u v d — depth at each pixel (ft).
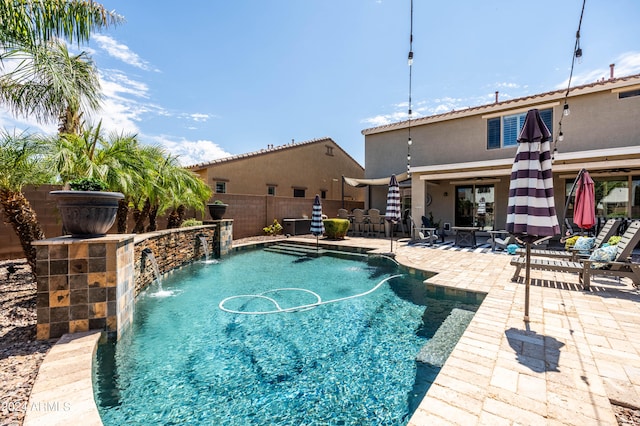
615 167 34.50
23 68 16.84
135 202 29.40
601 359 11.06
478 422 7.93
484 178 51.03
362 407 10.33
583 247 25.75
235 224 50.44
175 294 22.82
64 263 13.12
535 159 13.84
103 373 12.30
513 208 14.46
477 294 20.35
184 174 34.47
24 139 18.52
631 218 37.24
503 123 48.26
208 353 13.98
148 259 23.70
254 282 26.35
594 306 16.63
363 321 17.70
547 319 14.85
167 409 10.23
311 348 14.47
